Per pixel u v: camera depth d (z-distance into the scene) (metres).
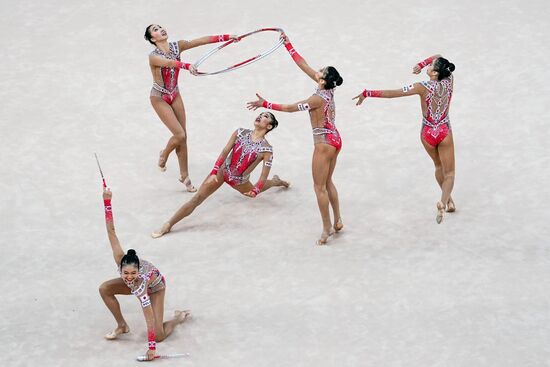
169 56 40.44
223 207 41.19
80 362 32.00
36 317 34.44
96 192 42.22
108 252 38.16
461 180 41.81
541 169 42.19
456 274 35.78
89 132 46.84
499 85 48.97
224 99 49.12
